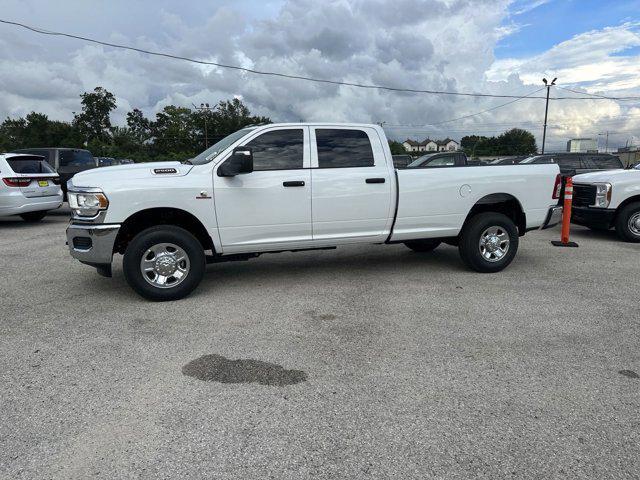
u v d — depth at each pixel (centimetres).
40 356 373
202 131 8756
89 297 534
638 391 316
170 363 360
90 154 1545
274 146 546
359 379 333
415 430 271
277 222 545
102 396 310
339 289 562
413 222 602
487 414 288
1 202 1033
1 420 282
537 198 649
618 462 244
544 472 236
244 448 255
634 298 522
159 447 256
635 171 923
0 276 629
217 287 574
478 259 626
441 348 386
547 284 581
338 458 247
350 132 575
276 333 421
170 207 504
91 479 231
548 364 356
